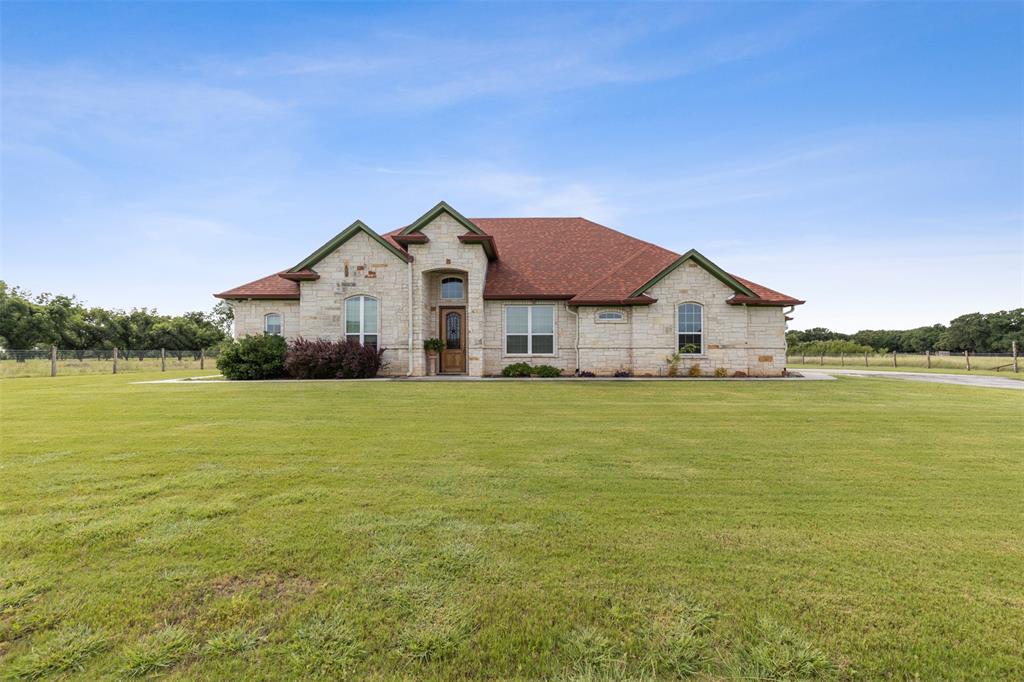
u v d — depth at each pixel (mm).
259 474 5176
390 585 2824
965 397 12234
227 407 10281
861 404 10953
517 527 3711
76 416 9070
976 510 4117
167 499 4352
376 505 4195
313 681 2039
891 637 2342
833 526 3752
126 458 5859
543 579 2893
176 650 2230
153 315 56781
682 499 4375
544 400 11555
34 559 3141
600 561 3133
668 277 19375
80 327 47188
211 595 2715
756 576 2941
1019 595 2732
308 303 19500
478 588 2789
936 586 2824
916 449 6414
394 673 2102
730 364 19250
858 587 2811
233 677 2066
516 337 20516
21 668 2104
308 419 8773
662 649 2252
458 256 19500
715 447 6520
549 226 25641
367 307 19609
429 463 5664
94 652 2229
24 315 41281
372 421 8578
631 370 19469
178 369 34562
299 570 3008
